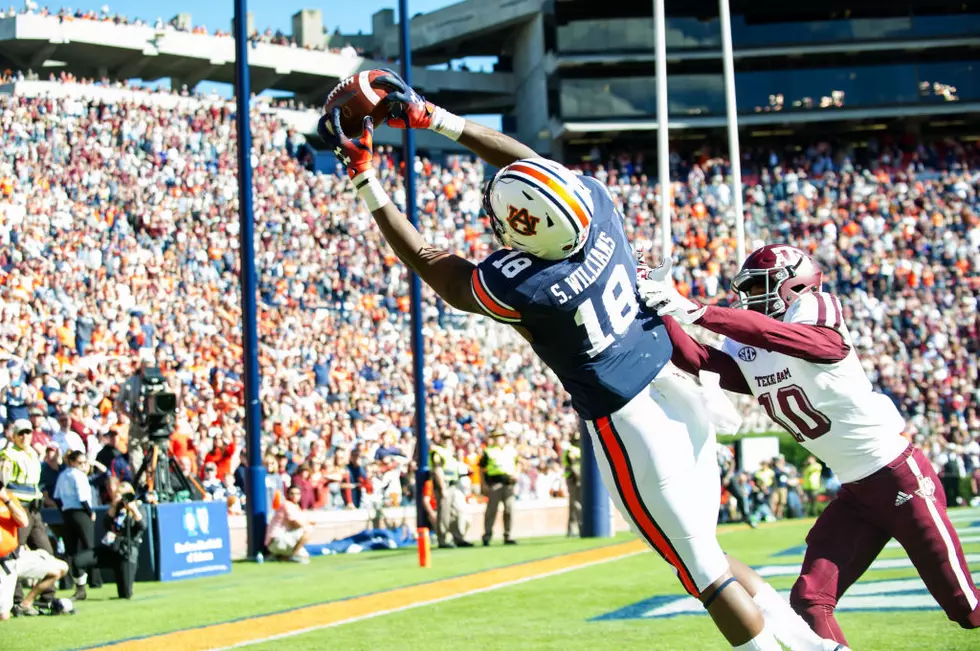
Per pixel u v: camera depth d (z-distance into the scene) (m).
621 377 3.79
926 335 27.22
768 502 19.80
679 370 4.06
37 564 9.10
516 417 22.53
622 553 12.58
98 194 24.61
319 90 39.59
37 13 33.19
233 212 26.20
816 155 33.72
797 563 10.65
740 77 33.78
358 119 4.02
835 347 4.41
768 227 30.86
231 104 31.77
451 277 3.84
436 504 15.11
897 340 27.09
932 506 4.59
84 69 36.22
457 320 26.03
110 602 9.86
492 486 15.25
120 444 14.57
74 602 9.98
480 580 10.22
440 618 7.75
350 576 11.26
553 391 24.64
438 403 21.52
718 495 3.98
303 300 24.38
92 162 25.23
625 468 3.84
